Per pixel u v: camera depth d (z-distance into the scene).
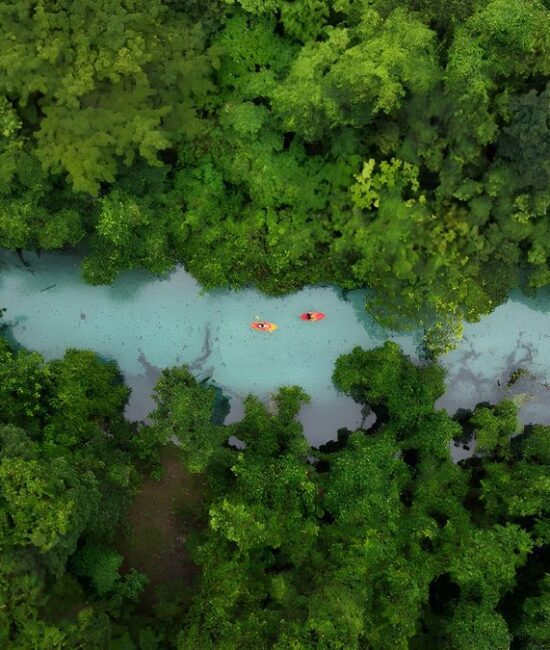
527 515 15.40
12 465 12.84
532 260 15.83
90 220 16.62
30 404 15.97
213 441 15.12
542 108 13.55
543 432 17.00
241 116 16.11
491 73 14.24
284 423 17.02
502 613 14.93
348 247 16.53
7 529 12.36
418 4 15.01
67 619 12.94
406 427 16.81
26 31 15.01
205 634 13.03
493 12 14.08
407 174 15.79
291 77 15.69
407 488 16.52
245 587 13.73
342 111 14.97
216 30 16.67
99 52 15.09
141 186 16.58
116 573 14.45
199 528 16.73
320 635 12.38
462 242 15.99
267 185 16.55
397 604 13.69
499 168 15.02
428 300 16.45
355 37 15.36
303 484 14.86
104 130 15.21
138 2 15.59
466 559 14.34
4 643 11.85
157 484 17.00
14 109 15.19
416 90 14.16
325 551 14.67
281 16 16.12
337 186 16.58
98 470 15.07
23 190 15.86
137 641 14.46
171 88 16.09
